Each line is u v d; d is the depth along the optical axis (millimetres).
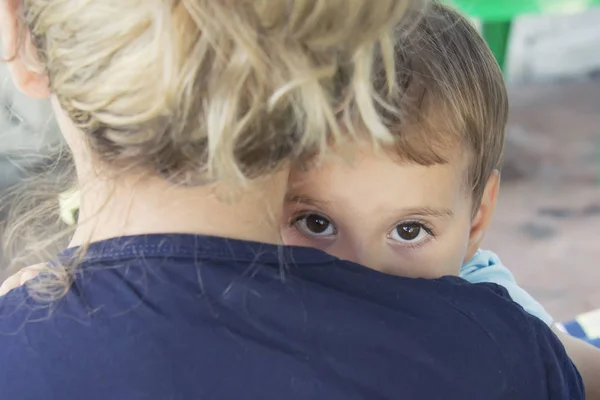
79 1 466
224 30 449
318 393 490
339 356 501
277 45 459
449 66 714
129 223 511
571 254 2455
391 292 541
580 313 2104
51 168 683
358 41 481
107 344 481
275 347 491
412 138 676
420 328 534
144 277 490
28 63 549
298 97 472
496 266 1031
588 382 934
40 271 547
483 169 795
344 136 578
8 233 731
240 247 505
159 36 451
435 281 577
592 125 3693
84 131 503
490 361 548
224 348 483
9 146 782
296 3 454
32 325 498
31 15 522
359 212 700
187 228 503
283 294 502
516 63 4543
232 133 458
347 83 498
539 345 587
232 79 453
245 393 480
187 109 459
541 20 4598
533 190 2967
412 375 516
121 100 463
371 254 729
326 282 527
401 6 498
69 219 644
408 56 687
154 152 478
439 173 708
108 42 460
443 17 751
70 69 480
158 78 454
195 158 474
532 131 3619
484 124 759
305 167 592
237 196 496
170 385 474
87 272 505
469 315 560
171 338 480
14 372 488
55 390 479
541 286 2260
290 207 708
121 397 473
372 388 503
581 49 4609
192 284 489
